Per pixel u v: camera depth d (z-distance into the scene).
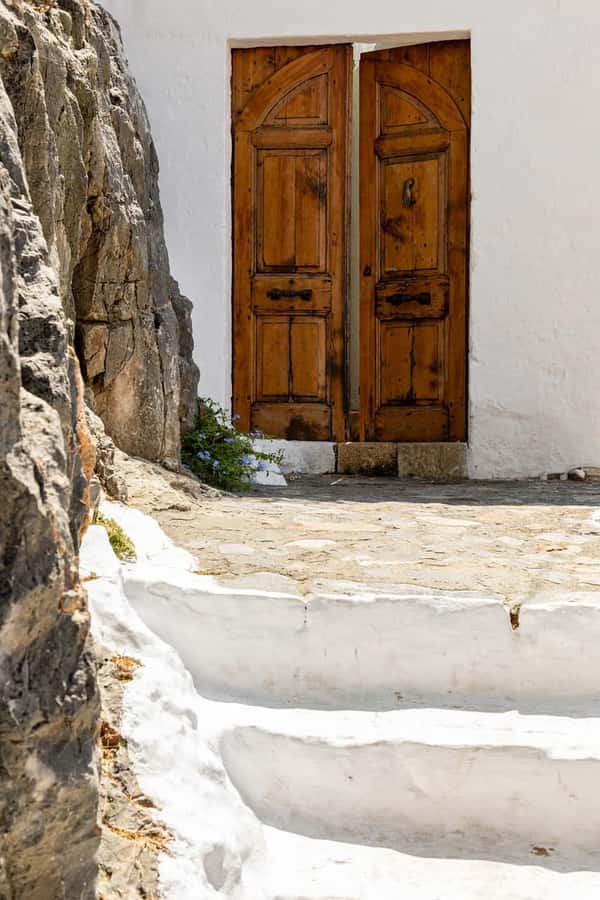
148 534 3.51
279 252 7.54
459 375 7.37
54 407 1.77
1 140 1.91
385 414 7.64
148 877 1.98
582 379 7.03
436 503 5.16
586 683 2.75
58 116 3.68
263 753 2.51
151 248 4.84
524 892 2.18
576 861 2.33
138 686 2.47
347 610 2.79
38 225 1.95
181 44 7.32
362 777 2.46
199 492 4.74
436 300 7.42
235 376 7.58
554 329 7.05
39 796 1.57
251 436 7.11
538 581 3.13
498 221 7.10
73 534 1.88
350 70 7.39
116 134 4.55
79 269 4.26
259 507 4.62
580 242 7.00
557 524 4.38
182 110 7.35
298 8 7.19
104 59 4.51
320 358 7.54
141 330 4.58
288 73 7.42
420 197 7.45
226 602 2.82
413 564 3.36
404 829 2.45
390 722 2.58
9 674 1.54
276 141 7.48
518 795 2.42
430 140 7.38
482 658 2.78
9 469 1.52
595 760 2.38
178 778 2.30
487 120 7.08
